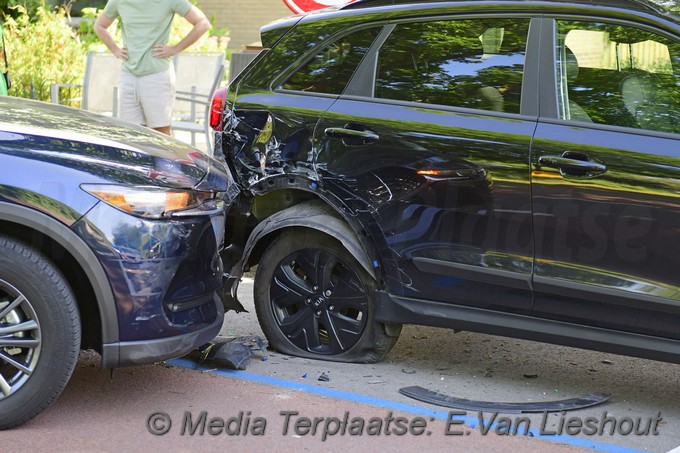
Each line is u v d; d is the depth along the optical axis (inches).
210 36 705.6
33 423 206.1
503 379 249.9
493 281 232.1
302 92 255.4
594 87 228.7
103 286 201.8
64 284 200.2
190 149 235.8
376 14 251.9
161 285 207.0
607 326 223.9
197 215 215.6
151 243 205.3
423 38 246.1
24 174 199.3
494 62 238.2
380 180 241.9
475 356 269.4
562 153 224.2
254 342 261.7
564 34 233.1
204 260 219.1
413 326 297.9
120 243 202.4
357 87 249.9
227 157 260.7
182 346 211.5
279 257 257.8
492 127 232.8
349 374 246.5
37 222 198.1
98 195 201.8
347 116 246.8
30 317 199.0
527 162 227.3
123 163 207.9
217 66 445.7
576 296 224.4
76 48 544.4
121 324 203.6
